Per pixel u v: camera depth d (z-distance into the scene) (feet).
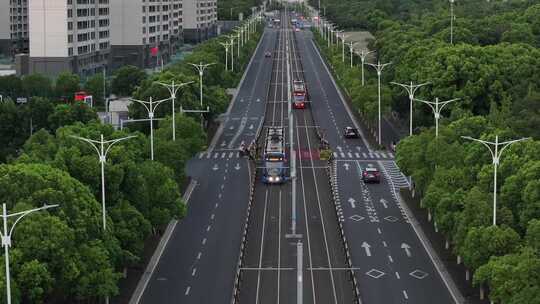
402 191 610.24
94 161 421.59
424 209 559.38
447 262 455.63
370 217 549.95
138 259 407.23
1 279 315.17
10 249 331.77
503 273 338.54
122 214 417.08
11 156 571.69
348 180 655.35
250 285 424.46
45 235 339.36
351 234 512.22
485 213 393.91
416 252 476.54
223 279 434.71
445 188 465.47
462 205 433.48
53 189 363.35
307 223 537.65
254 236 508.53
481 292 398.83
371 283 427.33
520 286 329.11
